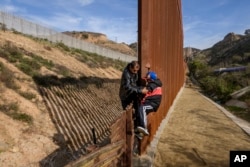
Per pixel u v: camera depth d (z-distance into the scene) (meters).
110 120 15.59
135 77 6.16
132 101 6.06
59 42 31.61
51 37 32.41
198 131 11.18
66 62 22.91
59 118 12.12
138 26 7.05
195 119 13.82
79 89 17.05
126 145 4.99
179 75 29.48
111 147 3.99
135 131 5.93
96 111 15.36
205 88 38.41
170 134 10.38
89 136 11.98
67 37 35.81
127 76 5.78
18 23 27.27
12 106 10.89
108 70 32.16
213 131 11.31
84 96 16.42
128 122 5.02
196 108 17.97
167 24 12.50
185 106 18.92
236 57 86.88
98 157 3.57
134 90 5.70
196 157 7.93
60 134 10.88
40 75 15.42
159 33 9.57
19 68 15.04
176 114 15.08
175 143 9.20
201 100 23.94
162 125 11.42
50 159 9.01
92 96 17.36
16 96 11.90
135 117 6.02
